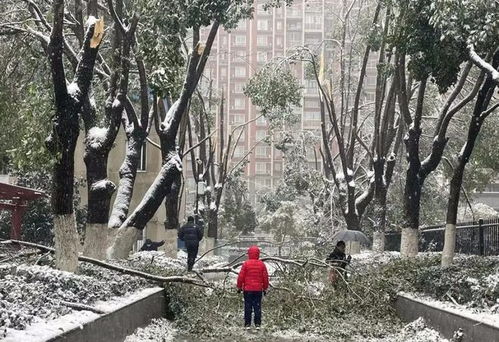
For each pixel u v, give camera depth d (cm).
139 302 1223
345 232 2339
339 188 2978
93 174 1631
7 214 2919
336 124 2830
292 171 4872
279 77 2844
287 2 2319
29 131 1334
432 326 1234
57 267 1267
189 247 2150
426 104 3291
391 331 1374
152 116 2167
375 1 2778
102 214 1631
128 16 1603
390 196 4159
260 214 6931
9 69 1958
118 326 1050
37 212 2916
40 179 2941
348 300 1557
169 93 1463
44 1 2003
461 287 1255
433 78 1577
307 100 8969
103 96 2044
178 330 1377
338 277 1628
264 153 9806
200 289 1605
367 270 1803
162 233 3888
